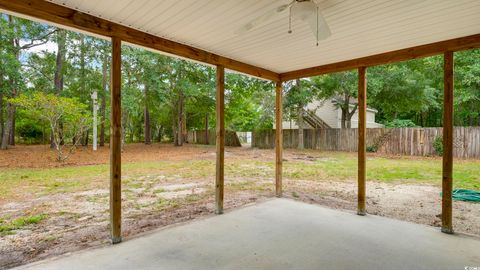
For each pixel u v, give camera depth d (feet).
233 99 55.42
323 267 7.61
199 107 58.13
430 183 19.97
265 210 13.17
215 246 9.03
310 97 45.37
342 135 45.01
